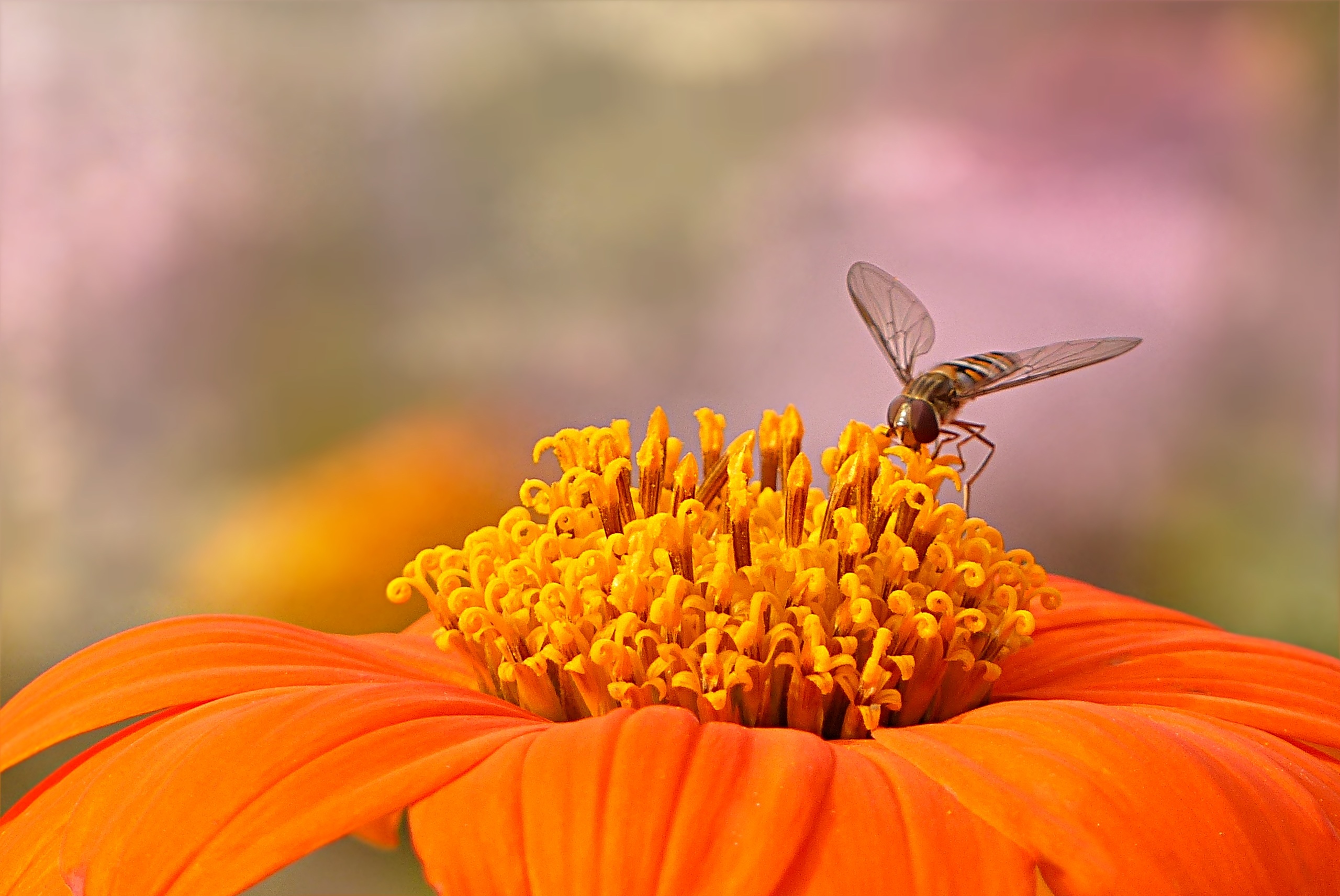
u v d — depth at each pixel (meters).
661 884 0.16
